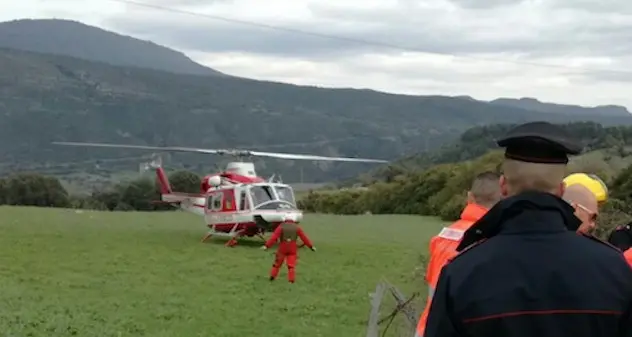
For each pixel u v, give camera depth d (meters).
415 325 7.91
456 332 2.96
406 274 17.09
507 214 3.07
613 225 8.82
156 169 30.02
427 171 48.62
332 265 19.11
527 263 2.95
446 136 192.75
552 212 3.05
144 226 29.56
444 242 5.04
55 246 21.75
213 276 16.84
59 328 10.86
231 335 11.10
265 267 18.42
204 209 25.39
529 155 3.08
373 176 76.06
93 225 29.09
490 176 5.20
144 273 17.14
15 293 13.95
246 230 23.72
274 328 11.67
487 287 2.93
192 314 12.56
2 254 19.70
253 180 24.50
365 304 13.77
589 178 5.72
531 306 2.88
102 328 11.11
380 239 26.83
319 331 11.52
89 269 17.56
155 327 11.46
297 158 27.97
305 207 54.78
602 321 2.87
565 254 2.97
